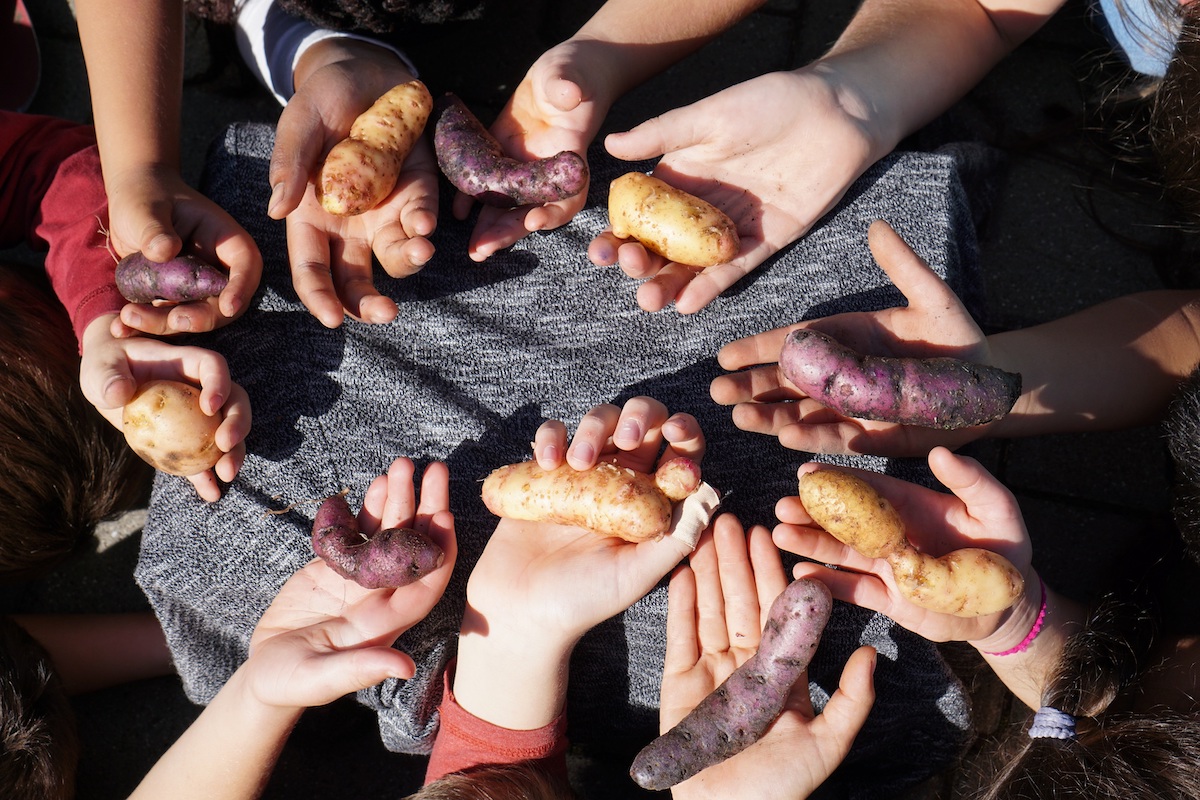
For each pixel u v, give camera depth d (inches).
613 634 29.0
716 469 28.7
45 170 30.3
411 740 29.3
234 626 29.2
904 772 31.0
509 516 26.4
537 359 29.2
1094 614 29.2
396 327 29.3
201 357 26.7
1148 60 32.1
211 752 27.2
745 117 26.8
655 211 26.3
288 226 27.5
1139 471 33.2
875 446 27.5
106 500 31.1
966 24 30.2
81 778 33.1
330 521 26.5
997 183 33.9
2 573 29.9
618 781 32.8
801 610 24.9
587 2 34.9
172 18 29.0
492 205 27.9
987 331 34.0
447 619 28.5
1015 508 26.1
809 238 29.4
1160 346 30.6
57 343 30.4
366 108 28.1
